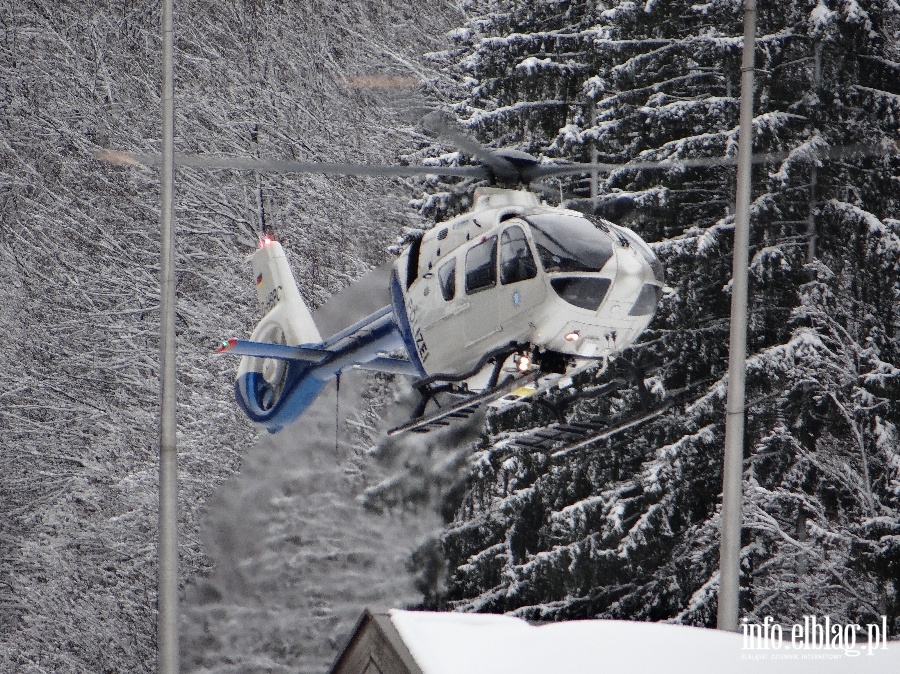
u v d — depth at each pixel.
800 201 109.12
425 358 71.00
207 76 164.50
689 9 116.62
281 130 153.88
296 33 163.88
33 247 163.62
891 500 100.12
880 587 98.06
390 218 147.88
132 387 147.25
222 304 148.88
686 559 105.69
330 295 144.62
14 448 150.12
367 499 126.62
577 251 63.16
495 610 116.06
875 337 105.56
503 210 67.19
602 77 122.12
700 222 112.75
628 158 118.81
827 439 105.88
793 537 104.69
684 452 105.31
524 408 117.12
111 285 157.00
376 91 156.62
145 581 130.88
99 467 139.38
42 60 180.00
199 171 155.75
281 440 134.25
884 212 108.31
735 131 110.06
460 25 162.00
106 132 170.12
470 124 128.50
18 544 145.88
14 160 176.00
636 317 65.25
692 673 36.75
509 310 65.00
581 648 38.03
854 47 108.56
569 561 109.00
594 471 113.31
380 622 39.06
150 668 126.56
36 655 128.62
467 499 122.12
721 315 111.31
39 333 156.25
